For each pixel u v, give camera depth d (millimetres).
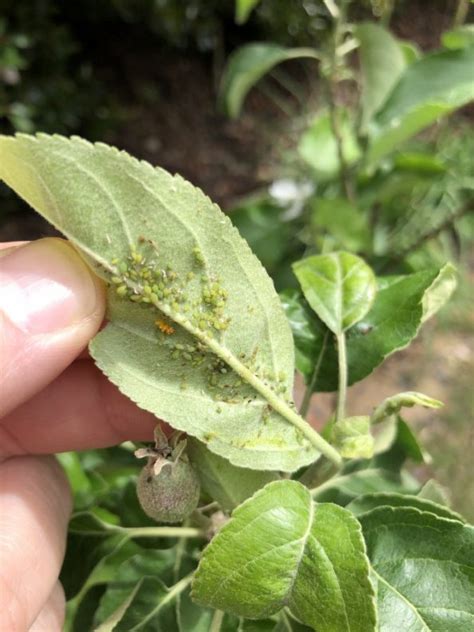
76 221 82
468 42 170
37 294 89
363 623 78
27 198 81
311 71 503
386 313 115
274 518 82
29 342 89
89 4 468
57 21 472
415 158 253
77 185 80
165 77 492
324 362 116
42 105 407
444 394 361
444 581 87
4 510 109
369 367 113
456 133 410
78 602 123
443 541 89
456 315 388
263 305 94
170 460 91
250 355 93
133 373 89
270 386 94
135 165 82
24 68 400
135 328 91
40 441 118
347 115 291
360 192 273
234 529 80
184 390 91
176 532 116
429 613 85
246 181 461
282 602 83
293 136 465
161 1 459
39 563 107
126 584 115
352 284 113
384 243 297
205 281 90
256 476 97
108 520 149
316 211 245
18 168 78
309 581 81
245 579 80
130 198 83
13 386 91
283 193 309
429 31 531
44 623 113
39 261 90
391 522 91
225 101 261
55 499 117
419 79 164
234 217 303
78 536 120
